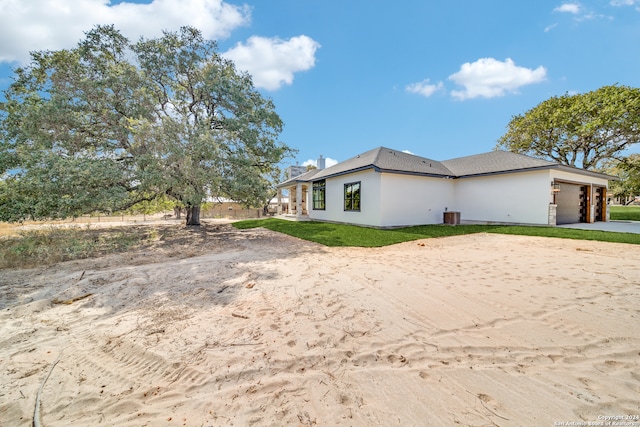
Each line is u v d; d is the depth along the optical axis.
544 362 2.17
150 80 11.86
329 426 1.62
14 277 4.95
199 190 10.31
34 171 7.66
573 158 17.94
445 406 1.74
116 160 10.80
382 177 11.63
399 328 2.83
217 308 3.53
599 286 3.86
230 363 2.32
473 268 5.05
